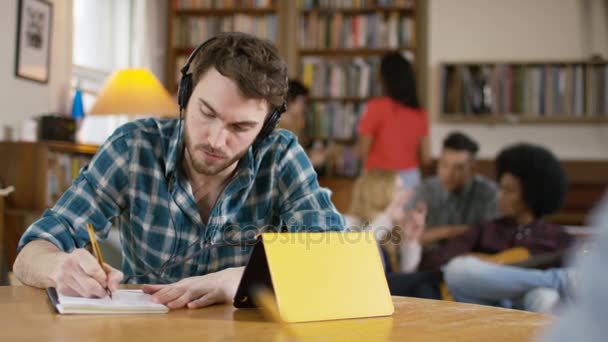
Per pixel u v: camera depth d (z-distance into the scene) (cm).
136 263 127
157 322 81
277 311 86
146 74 372
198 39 529
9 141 305
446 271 201
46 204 305
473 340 74
